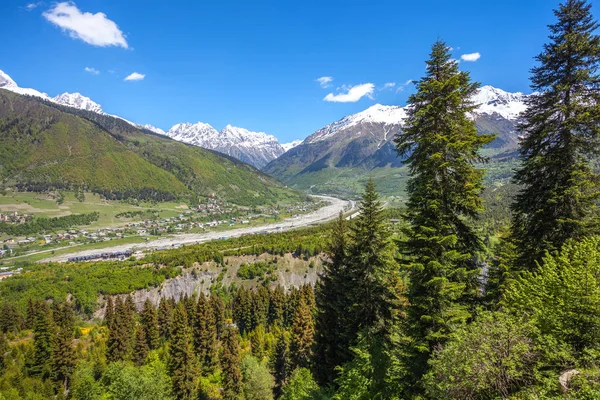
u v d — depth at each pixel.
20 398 61.03
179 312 75.12
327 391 27.53
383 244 25.69
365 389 19.92
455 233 19.98
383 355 21.28
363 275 26.67
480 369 12.53
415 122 19.97
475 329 13.80
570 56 21.55
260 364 67.94
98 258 187.75
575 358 13.39
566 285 15.54
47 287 126.75
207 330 76.38
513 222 26.78
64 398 67.50
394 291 26.86
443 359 13.91
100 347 82.88
